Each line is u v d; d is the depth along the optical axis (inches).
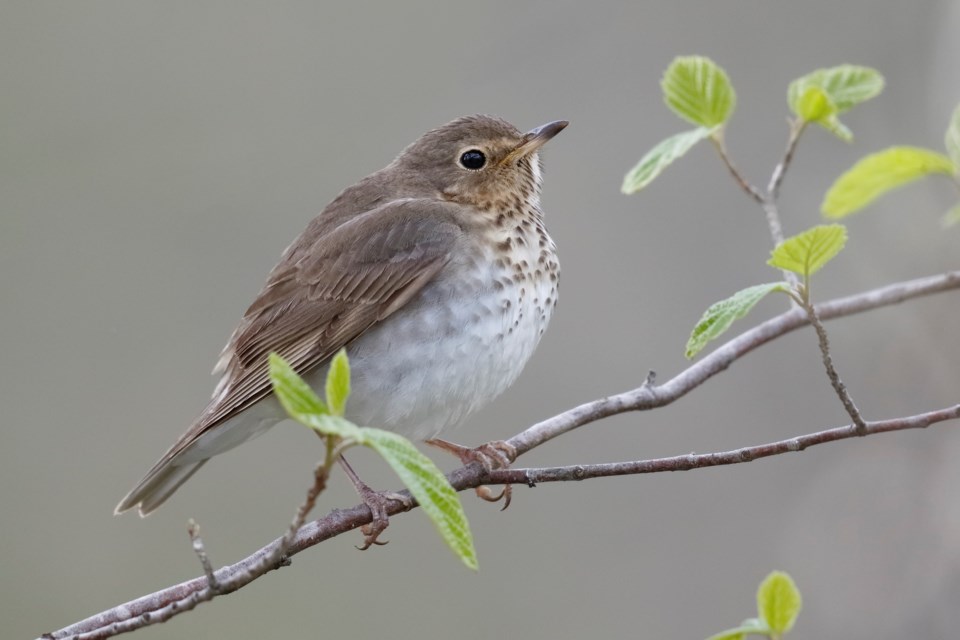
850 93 363.6
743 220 584.1
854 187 348.5
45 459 583.2
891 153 339.9
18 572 568.7
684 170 593.0
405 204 389.7
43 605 565.3
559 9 633.0
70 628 282.8
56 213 613.3
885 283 557.6
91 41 653.3
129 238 612.7
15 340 594.2
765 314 565.9
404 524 582.2
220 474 585.3
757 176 589.9
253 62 646.5
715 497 547.8
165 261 609.9
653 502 556.1
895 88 597.9
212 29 654.5
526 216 391.9
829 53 609.6
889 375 537.0
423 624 561.3
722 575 536.1
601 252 583.5
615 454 556.1
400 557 577.0
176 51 650.8
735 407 554.6
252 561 300.8
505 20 639.1
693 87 358.6
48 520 575.5
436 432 380.2
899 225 564.4
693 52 618.5
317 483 238.4
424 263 374.0
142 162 625.0
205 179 621.6
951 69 589.0
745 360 560.1
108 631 261.4
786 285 290.5
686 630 533.0
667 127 604.1
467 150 393.7
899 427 297.9
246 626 561.6
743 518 540.1
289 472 586.9
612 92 614.2
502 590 555.8
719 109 357.4
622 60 620.4
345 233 386.6
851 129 594.6
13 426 585.6
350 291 375.2
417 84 634.2
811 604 509.4
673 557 545.0
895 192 567.2
